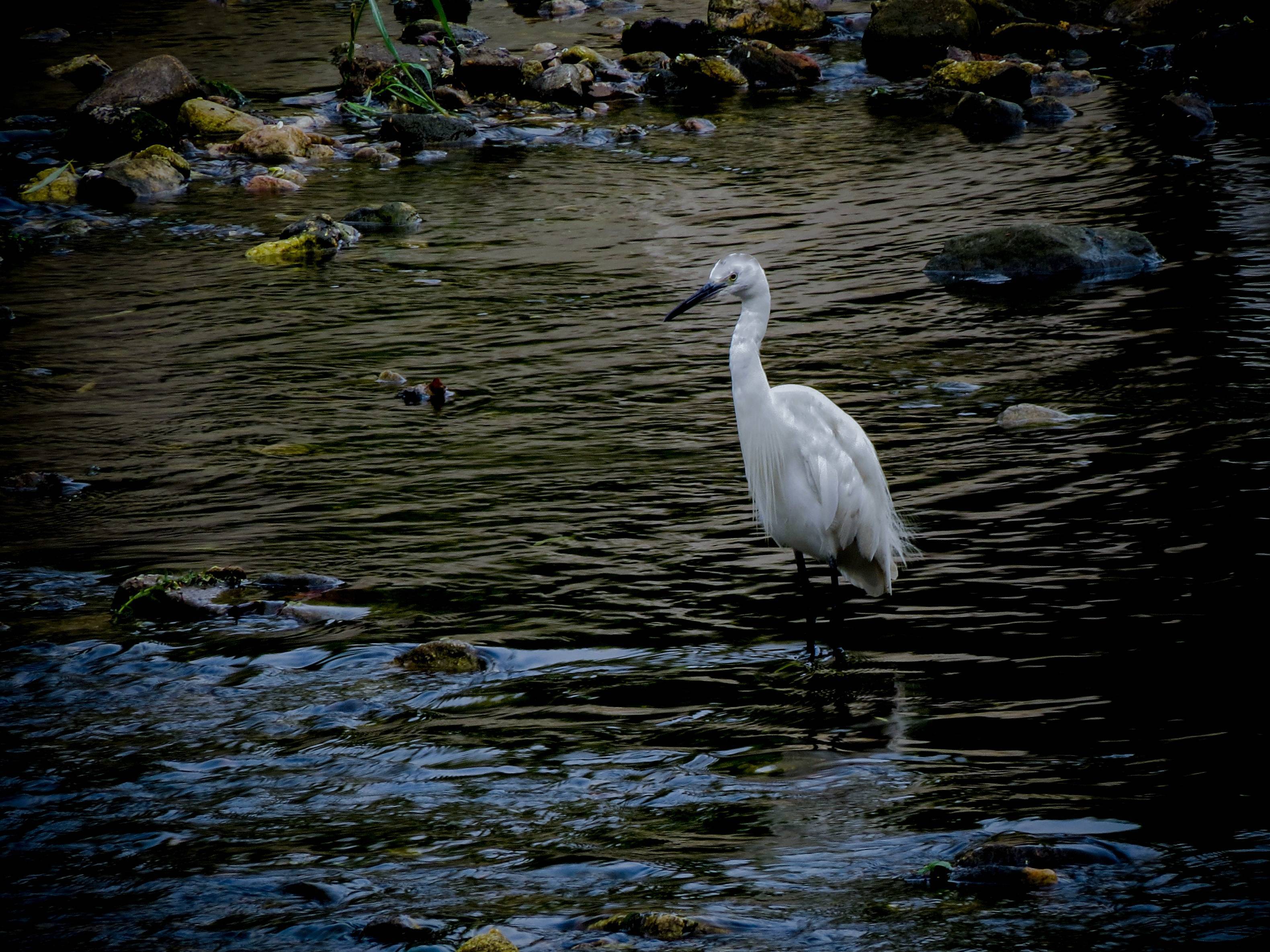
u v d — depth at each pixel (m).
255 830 7.33
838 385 15.23
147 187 24.41
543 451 13.55
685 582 10.66
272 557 11.18
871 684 8.90
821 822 7.24
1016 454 12.85
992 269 19.16
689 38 34.53
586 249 21.02
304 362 16.50
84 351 16.94
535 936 6.14
